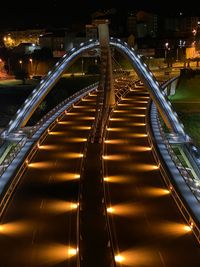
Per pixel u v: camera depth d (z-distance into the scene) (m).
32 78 172.50
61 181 48.19
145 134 72.06
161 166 51.56
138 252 31.91
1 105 136.50
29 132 71.00
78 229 35.44
